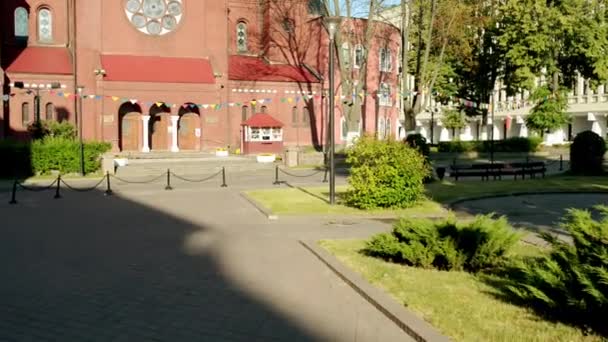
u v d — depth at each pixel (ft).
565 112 179.32
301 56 180.55
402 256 34.04
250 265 36.35
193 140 160.97
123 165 124.16
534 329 22.81
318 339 23.12
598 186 82.48
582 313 22.59
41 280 32.86
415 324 23.68
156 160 135.13
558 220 53.42
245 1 178.91
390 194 58.95
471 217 55.36
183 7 158.81
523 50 153.99
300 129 172.76
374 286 29.76
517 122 225.97
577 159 105.91
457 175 94.27
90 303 28.27
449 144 181.37
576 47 153.48
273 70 172.04
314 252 39.19
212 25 161.07
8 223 54.49
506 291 28.25
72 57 150.10
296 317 25.88
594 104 192.13
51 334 23.86
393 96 203.72
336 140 176.24
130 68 149.28
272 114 169.07
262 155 140.26
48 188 88.48
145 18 155.33
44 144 111.45
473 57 175.83
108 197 77.00
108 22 151.43
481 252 32.19
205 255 39.55
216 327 24.64
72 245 43.32
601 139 105.81
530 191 76.28
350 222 53.31
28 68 140.97
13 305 27.96
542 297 23.57
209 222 54.75
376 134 63.21
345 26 158.61
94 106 144.87
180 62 157.07
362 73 140.46
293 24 179.52
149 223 54.34
